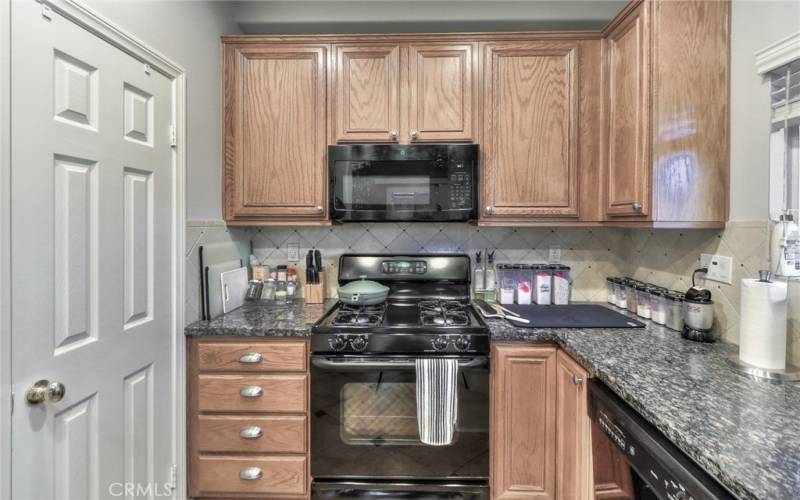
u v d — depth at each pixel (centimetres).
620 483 98
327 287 206
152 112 132
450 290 193
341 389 143
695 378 100
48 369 95
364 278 192
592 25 188
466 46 171
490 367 144
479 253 203
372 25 191
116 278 117
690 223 132
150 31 130
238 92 176
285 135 176
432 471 143
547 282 194
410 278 194
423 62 172
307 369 146
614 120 158
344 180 168
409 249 205
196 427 150
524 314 171
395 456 143
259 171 177
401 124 173
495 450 144
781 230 110
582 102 168
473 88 171
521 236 205
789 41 106
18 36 87
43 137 93
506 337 143
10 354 86
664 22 132
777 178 112
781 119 111
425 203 166
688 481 71
